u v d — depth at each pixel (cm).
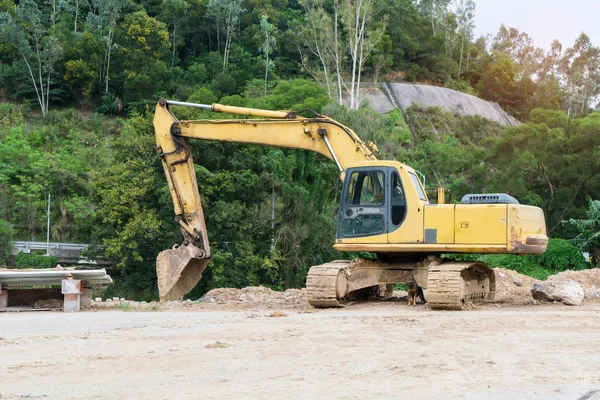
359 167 1872
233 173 4094
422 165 5934
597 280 2469
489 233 1761
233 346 1041
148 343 1078
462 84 10288
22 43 8238
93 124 7819
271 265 3938
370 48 7431
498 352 978
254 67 8775
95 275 1831
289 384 761
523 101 11069
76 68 8281
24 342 1096
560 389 729
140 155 4172
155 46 8800
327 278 1784
